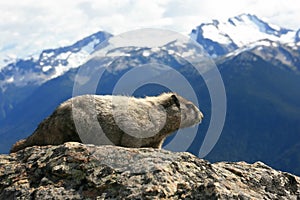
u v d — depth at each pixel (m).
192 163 1.31
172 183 1.24
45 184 1.27
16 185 1.28
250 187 1.31
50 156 1.34
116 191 1.23
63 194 1.24
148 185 1.23
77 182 1.27
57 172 1.29
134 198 1.21
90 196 1.23
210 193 1.22
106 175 1.27
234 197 1.22
